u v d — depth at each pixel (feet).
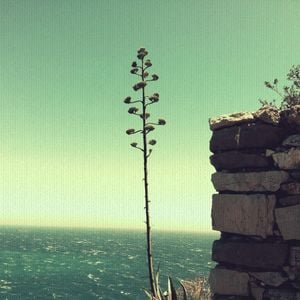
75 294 98.73
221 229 9.67
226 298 9.43
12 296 94.32
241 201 9.45
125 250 277.03
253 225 9.24
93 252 247.50
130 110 15.53
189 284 11.02
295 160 8.91
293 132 9.38
